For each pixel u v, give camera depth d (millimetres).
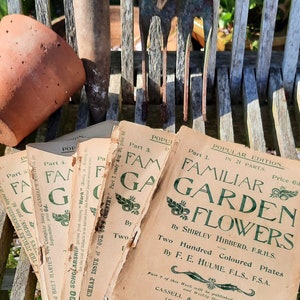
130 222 332
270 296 308
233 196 333
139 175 348
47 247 340
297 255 319
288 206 333
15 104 377
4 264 367
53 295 324
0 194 368
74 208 346
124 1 406
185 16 398
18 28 380
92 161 364
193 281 309
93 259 320
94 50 394
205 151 345
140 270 307
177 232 318
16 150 408
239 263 314
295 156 399
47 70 379
